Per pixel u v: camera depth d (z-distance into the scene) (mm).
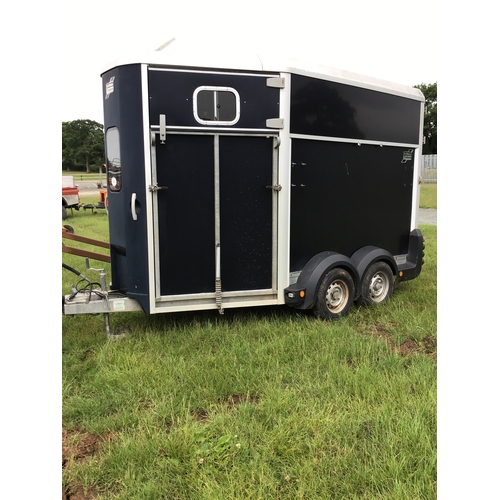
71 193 16266
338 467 2518
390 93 5613
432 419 2918
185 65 4152
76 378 3738
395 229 6035
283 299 4781
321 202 5078
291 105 4570
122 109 4168
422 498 2307
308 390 3352
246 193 4520
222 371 3645
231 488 2361
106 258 5121
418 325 4695
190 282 4434
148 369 3688
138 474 2545
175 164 4250
